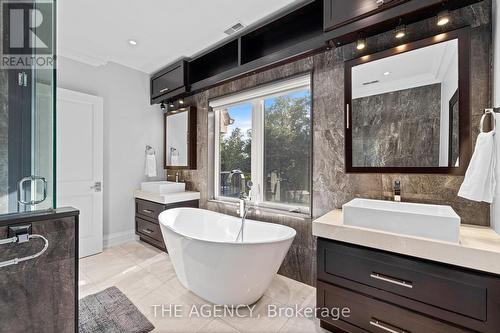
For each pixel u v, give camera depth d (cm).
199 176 320
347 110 187
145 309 177
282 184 246
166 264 255
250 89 255
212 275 172
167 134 356
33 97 113
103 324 160
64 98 262
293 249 222
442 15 136
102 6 188
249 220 232
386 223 134
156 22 212
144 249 299
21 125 112
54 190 114
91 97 283
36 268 104
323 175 206
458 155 144
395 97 169
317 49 182
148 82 348
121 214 321
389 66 170
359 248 140
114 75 310
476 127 140
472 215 145
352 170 186
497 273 102
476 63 140
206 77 290
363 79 181
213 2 185
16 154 110
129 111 327
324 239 155
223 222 252
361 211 142
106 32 229
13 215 104
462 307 111
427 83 156
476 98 140
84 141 277
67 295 113
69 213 113
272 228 211
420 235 124
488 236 123
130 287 208
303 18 201
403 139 166
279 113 248
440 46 150
